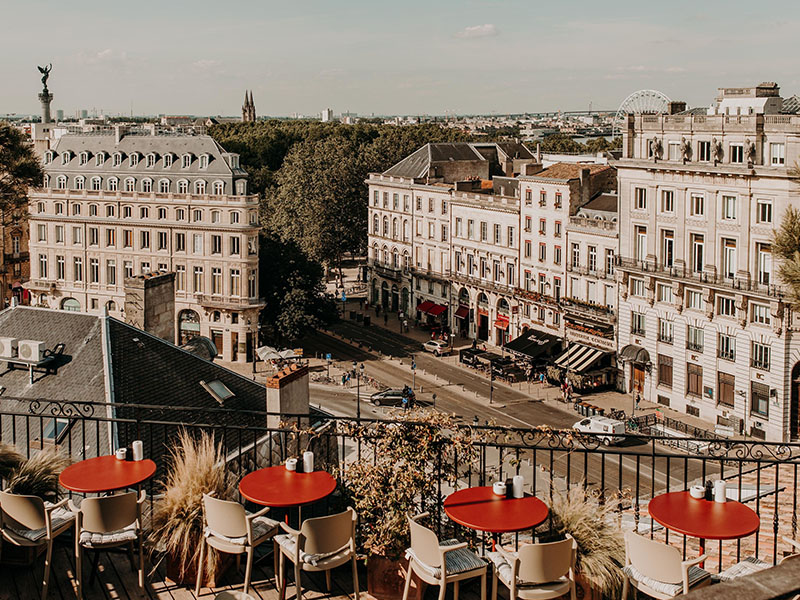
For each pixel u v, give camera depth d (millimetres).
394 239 116000
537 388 83812
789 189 63938
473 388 83875
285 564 16125
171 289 39438
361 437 17188
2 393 29938
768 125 65500
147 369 30672
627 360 79188
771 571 8922
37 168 91562
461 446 16750
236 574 16125
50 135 135625
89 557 16453
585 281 85438
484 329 101875
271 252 98250
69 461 17469
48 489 16797
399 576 15336
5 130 88125
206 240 96000
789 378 66125
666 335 76500
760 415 68500
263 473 16266
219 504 14953
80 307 102812
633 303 79000
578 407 75688
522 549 13766
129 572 15969
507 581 14141
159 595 15305
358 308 121688
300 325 95938
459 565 14523
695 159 71875
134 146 102125
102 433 26703
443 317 107750
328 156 130375
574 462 60344
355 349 99688
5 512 15250
